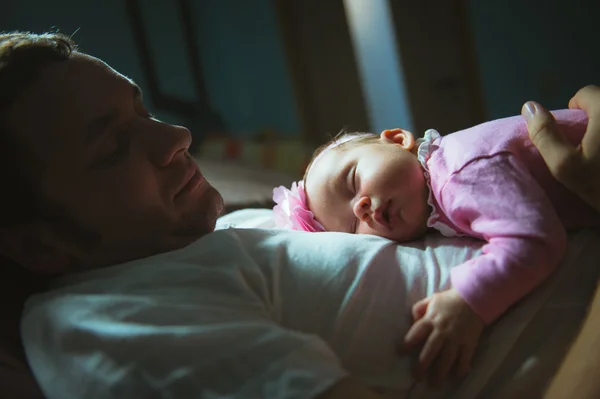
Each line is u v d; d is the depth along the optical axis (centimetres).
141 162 71
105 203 69
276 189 101
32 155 67
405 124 259
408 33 244
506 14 248
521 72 257
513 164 66
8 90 66
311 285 66
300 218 89
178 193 76
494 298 61
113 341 56
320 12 248
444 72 251
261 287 65
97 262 73
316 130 262
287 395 52
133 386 54
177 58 307
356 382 54
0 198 68
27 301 69
